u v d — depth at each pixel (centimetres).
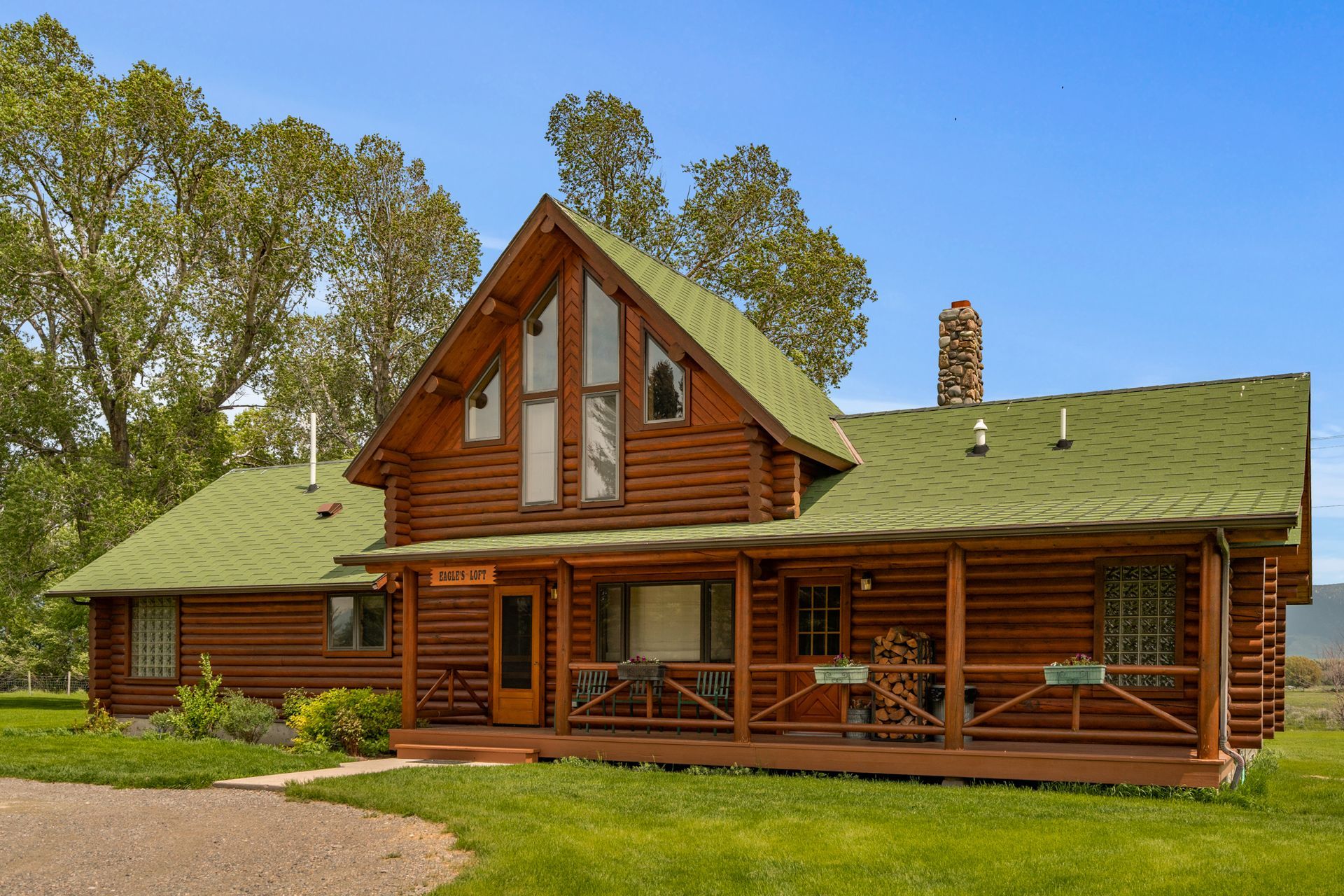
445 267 4319
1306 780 1403
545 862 933
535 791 1232
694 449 1666
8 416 3312
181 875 926
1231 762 1299
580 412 1752
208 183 3734
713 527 1597
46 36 3753
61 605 3269
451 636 1959
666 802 1166
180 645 2227
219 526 2423
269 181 3791
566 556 1568
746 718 1459
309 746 1728
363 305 4116
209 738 1869
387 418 1825
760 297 3784
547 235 1759
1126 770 1235
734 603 1689
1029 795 1212
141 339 3494
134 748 1652
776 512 1609
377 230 4203
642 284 1720
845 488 1678
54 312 3503
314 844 1023
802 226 3888
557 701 1585
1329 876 870
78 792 1316
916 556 1565
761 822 1070
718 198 3872
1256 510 1216
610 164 3903
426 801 1174
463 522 1833
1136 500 1370
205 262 3788
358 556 1706
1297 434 1473
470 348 1834
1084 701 1477
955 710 1337
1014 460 1633
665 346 1666
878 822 1067
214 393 3791
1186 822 1053
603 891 870
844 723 1432
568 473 1753
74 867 953
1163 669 1251
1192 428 1577
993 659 1538
